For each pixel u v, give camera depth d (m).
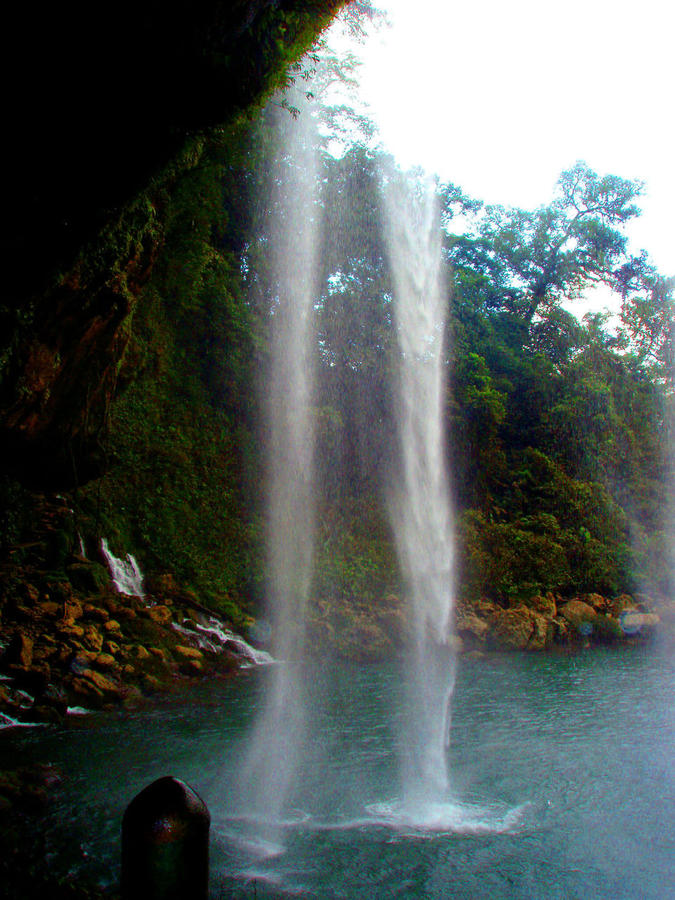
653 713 11.46
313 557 21.00
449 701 12.37
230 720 10.55
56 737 9.33
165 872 2.09
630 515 30.47
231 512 20.94
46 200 5.93
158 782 2.25
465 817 6.84
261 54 5.73
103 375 12.30
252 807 7.04
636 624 21.12
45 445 12.12
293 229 24.84
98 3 4.62
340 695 12.68
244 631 17.08
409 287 27.53
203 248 20.45
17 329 8.49
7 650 11.18
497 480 27.17
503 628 18.89
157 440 20.45
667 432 35.25
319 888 5.37
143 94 5.44
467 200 36.53
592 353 34.47
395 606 19.78
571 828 6.56
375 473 25.14
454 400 27.05
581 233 36.62
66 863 5.61
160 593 17.14
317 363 25.22
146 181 6.61
